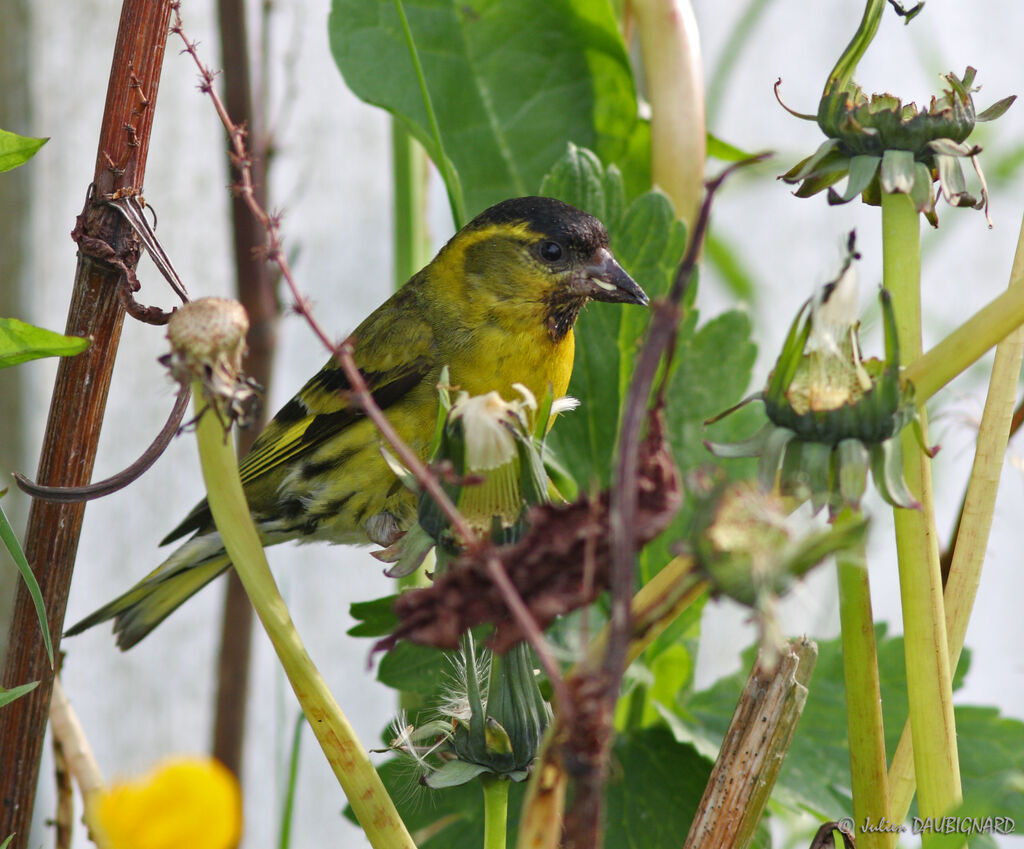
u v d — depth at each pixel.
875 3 3.50
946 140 3.46
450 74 7.04
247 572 3.08
